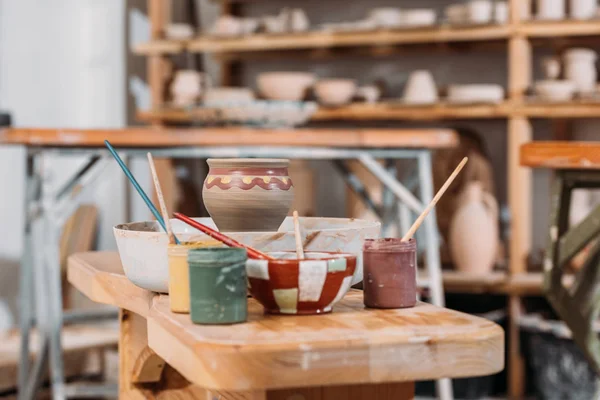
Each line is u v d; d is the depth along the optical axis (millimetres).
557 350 3814
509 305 4082
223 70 4898
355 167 4270
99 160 3273
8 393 3834
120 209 4863
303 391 1226
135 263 1441
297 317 1273
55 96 4840
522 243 4074
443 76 4602
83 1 4938
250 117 3680
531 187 4508
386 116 4219
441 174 4434
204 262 1215
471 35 4078
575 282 2561
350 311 1320
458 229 4184
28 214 3297
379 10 4215
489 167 4348
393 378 1143
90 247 4742
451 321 1239
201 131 3168
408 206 3385
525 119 4059
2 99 4621
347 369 1125
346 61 4758
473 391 4020
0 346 4102
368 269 1352
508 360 4129
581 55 3982
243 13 4949
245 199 1500
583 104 3943
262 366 1097
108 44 4934
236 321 1226
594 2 4004
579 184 2607
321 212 4879
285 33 4340
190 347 1117
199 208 4898
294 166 4410
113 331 4367
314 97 4504
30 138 3029
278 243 1408
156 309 1345
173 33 4535
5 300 4609
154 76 4625
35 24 4738
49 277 3182
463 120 4602
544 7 4004
